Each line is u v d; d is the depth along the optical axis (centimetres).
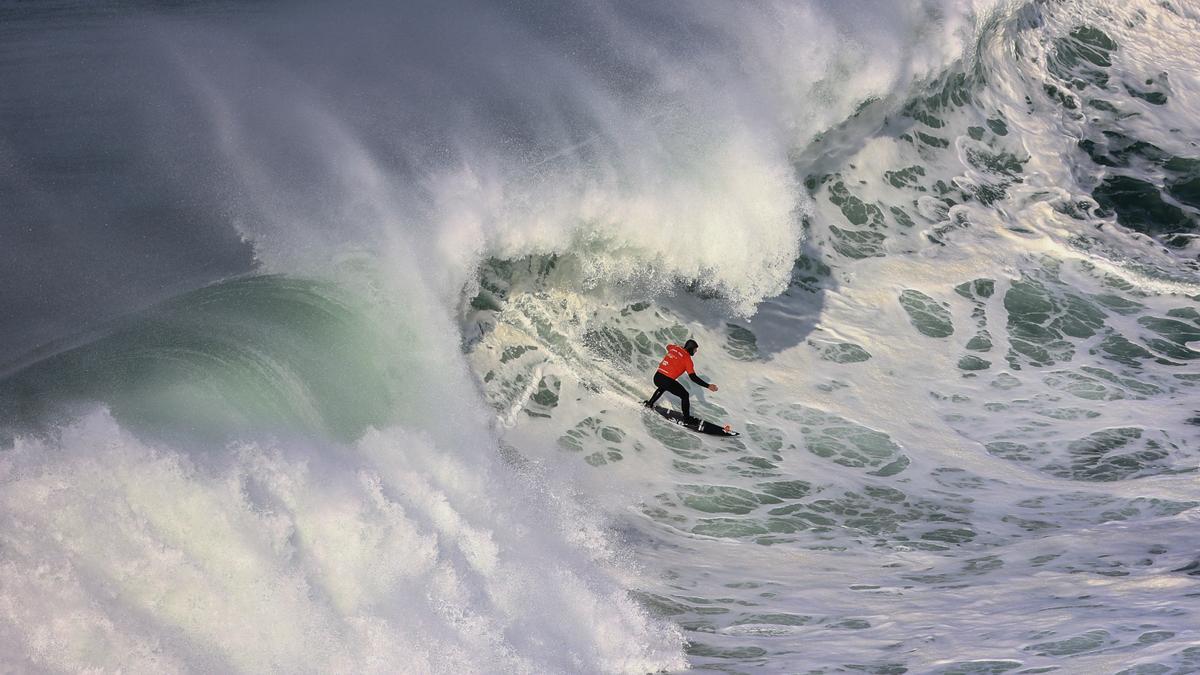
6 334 3656
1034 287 5491
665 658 2977
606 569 3478
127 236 4419
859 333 5081
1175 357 5003
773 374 4784
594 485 4038
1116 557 3441
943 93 6462
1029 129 6750
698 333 4872
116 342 3581
